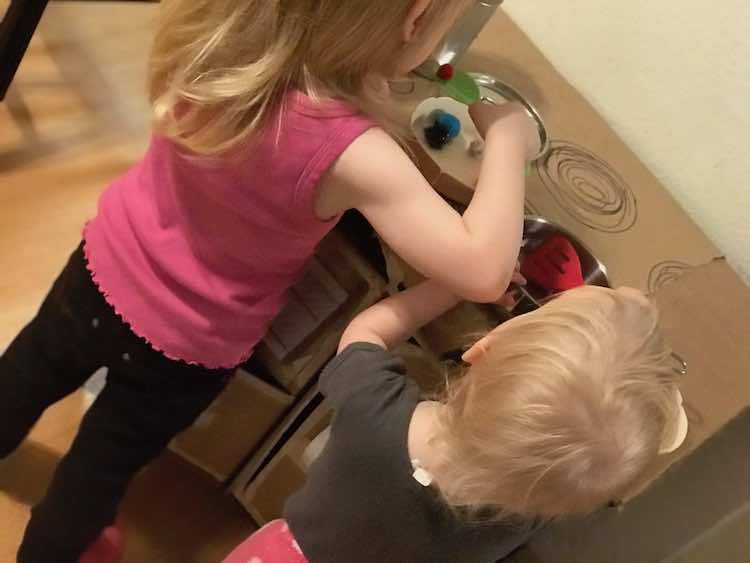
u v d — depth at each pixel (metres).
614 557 0.89
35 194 1.46
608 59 1.31
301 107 0.76
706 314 1.02
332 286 1.02
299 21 0.74
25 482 1.22
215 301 0.89
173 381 0.95
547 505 0.73
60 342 0.99
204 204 0.85
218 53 0.77
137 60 1.70
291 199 0.79
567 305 0.75
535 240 0.99
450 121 0.97
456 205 0.96
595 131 1.22
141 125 1.62
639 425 0.72
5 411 1.07
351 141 0.76
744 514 0.83
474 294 0.80
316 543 0.87
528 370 0.71
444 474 0.76
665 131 1.27
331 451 0.84
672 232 1.12
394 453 0.79
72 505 1.02
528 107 1.16
